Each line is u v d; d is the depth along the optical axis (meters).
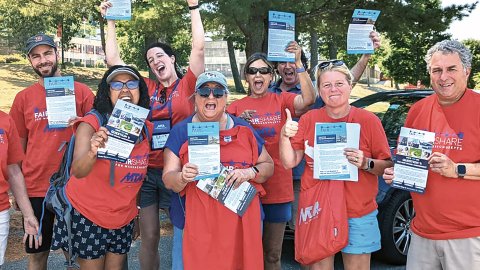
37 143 3.60
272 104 3.66
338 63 2.86
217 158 2.72
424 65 15.49
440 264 2.76
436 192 2.66
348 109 2.91
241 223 2.82
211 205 2.80
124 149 2.74
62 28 33.78
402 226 4.50
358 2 10.91
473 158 2.56
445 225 2.66
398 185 2.68
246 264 2.79
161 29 10.80
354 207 2.80
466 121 2.58
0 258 2.92
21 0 16.84
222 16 9.80
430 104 2.75
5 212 2.90
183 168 2.66
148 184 3.69
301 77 3.51
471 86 13.82
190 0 3.70
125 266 3.50
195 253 2.78
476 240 2.58
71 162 2.99
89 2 15.81
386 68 17.94
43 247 3.57
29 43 3.60
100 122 2.88
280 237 3.63
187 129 2.79
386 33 11.53
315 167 2.82
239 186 2.80
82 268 2.98
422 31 11.26
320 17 11.65
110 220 2.88
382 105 5.44
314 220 2.82
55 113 3.51
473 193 2.58
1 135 2.89
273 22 3.44
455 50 2.55
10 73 26.62
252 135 2.94
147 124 3.00
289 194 3.58
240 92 28.92
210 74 2.92
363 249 2.80
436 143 2.64
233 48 30.05
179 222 2.93
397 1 10.67
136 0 11.12
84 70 32.75
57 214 2.92
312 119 2.94
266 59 3.63
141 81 3.04
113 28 4.03
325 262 2.87
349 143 2.79
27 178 3.59
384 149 2.82
